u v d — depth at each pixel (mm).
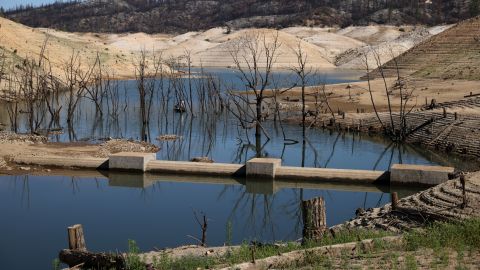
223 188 40188
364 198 36969
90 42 154125
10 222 32062
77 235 21000
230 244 24875
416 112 60625
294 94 90625
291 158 50250
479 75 92750
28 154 47125
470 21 127438
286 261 17547
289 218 32750
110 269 19625
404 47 184000
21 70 94125
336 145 55625
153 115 76562
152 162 43812
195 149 54312
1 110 77312
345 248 18656
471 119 53594
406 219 26500
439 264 16656
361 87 94750
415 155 50594
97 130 64812
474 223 20156
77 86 105000
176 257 20781
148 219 32594
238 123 69125
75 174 43906
